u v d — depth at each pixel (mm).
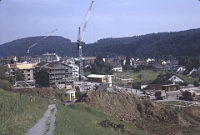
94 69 116562
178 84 79750
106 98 43625
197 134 34281
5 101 27234
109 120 34375
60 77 79000
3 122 18578
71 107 37500
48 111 27766
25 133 17859
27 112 23781
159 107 43875
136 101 44656
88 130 22828
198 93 66312
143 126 36250
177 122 40094
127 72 129750
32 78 81250
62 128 19922
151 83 81125
